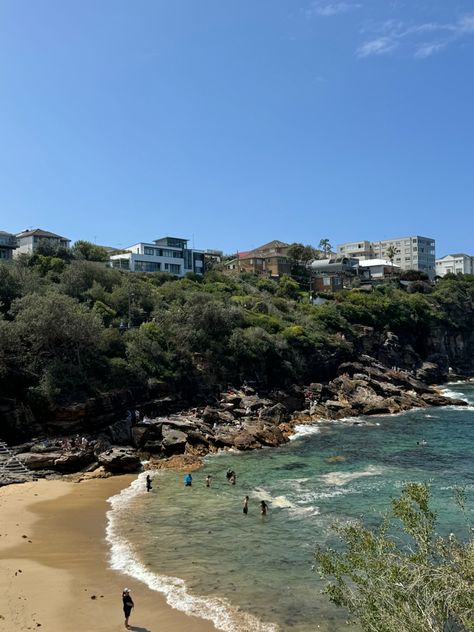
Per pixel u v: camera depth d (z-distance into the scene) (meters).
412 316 121.00
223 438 56.16
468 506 36.62
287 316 100.81
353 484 42.72
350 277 151.62
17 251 113.62
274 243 166.88
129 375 61.31
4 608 23.27
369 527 32.56
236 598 24.64
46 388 52.06
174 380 66.44
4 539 31.31
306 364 86.12
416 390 90.69
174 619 22.72
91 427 53.97
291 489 41.59
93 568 27.70
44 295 72.31
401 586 13.12
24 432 50.56
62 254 99.81
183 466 48.62
